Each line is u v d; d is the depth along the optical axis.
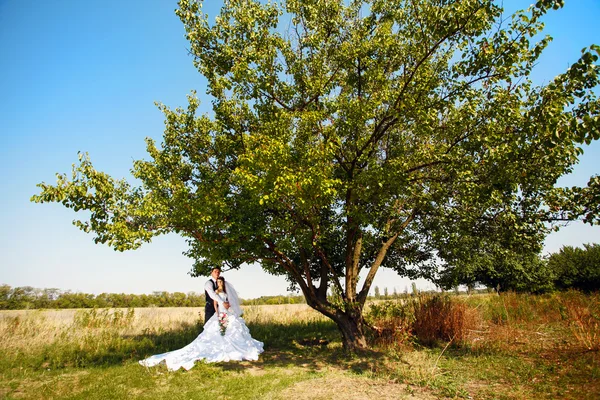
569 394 5.53
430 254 12.94
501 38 6.50
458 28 6.82
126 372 7.67
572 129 5.15
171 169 10.30
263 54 9.48
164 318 16.89
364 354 9.20
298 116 8.91
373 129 10.02
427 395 5.93
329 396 5.96
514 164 6.90
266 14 9.73
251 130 10.23
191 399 5.93
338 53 9.96
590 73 5.23
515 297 16.88
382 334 10.55
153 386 6.76
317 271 13.48
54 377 7.48
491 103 7.22
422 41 7.52
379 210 10.77
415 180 8.62
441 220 10.55
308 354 9.66
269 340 11.91
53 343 10.16
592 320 10.93
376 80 9.65
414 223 11.83
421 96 8.02
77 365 8.49
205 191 8.48
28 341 10.30
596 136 5.00
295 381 6.90
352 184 8.87
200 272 10.57
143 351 9.93
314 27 9.95
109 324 13.91
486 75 7.10
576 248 29.22
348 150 10.01
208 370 7.54
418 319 10.87
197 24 9.74
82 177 7.81
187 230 8.45
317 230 8.95
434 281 13.23
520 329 11.56
